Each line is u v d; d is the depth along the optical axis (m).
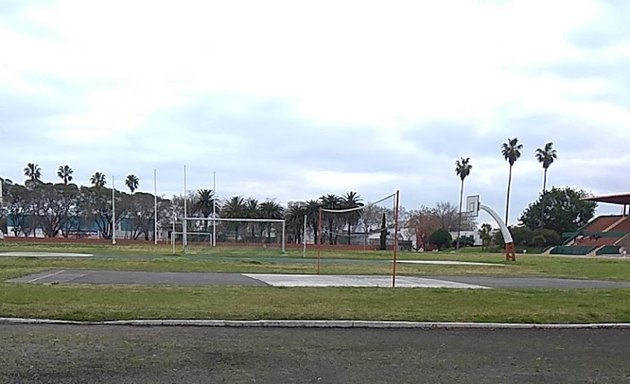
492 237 92.56
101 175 119.62
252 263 34.00
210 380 7.84
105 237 94.25
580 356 10.11
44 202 92.38
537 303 15.97
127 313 12.72
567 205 104.62
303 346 10.38
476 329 12.71
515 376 8.52
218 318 12.60
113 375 7.96
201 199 97.25
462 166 117.50
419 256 54.09
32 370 8.13
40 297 14.75
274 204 93.88
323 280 22.64
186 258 38.66
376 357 9.59
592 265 41.12
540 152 112.25
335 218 84.19
